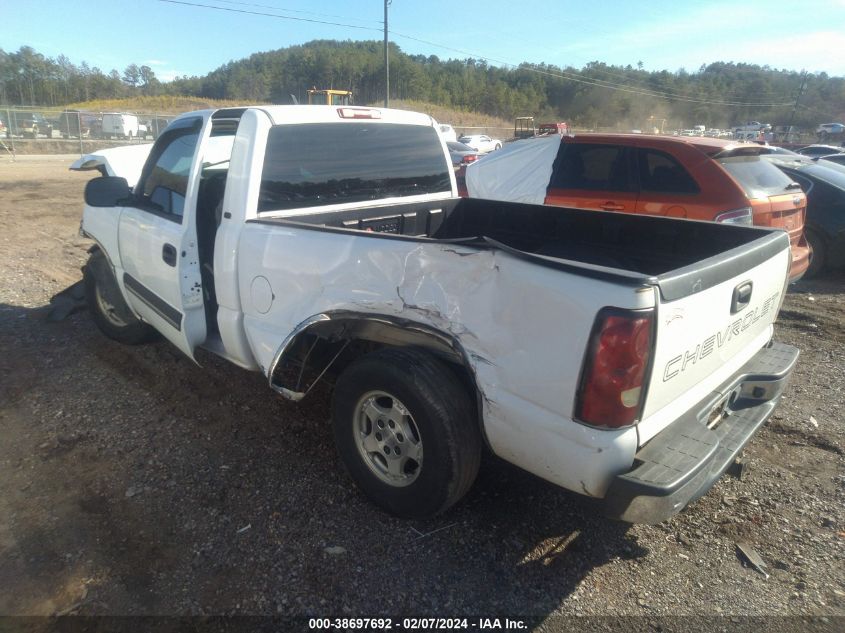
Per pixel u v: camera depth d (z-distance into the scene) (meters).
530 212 4.26
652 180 6.11
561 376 2.24
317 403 4.16
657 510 2.20
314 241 3.03
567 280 2.20
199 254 3.78
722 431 2.79
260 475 3.34
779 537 2.98
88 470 3.34
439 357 2.81
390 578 2.64
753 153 5.98
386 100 34.88
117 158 5.54
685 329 2.30
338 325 3.09
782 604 2.57
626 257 3.82
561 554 2.83
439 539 2.89
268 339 3.30
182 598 2.50
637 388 2.15
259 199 3.43
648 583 2.68
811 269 8.16
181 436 3.70
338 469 3.42
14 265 7.55
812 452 3.76
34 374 4.48
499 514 3.09
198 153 3.63
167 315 3.92
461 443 2.66
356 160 3.96
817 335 5.93
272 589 2.56
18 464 3.39
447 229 4.60
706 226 3.42
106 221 4.56
